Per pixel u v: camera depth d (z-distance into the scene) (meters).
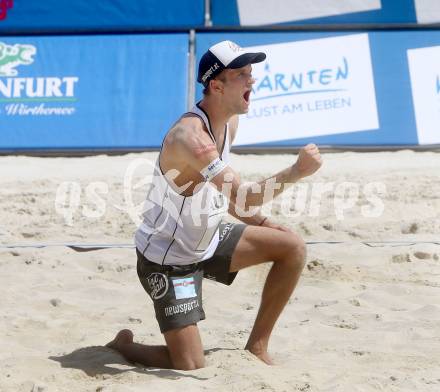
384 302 13.60
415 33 26.84
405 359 10.73
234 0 27.42
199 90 26.50
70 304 13.79
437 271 15.26
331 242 17.00
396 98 26.17
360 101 26.17
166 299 10.43
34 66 27.06
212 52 10.17
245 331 12.12
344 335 11.97
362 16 27.03
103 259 16.30
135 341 11.88
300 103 26.19
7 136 26.31
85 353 11.00
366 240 17.42
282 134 25.89
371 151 25.67
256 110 26.08
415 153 25.38
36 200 20.84
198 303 10.57
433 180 21.88
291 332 12.16
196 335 10.46
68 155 26.00
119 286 14.87
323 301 13.73
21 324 12.60
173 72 26.84
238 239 10.77
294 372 10.05
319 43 26.84
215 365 10.38
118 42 27.30
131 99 26.52
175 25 27.52
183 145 10.02
